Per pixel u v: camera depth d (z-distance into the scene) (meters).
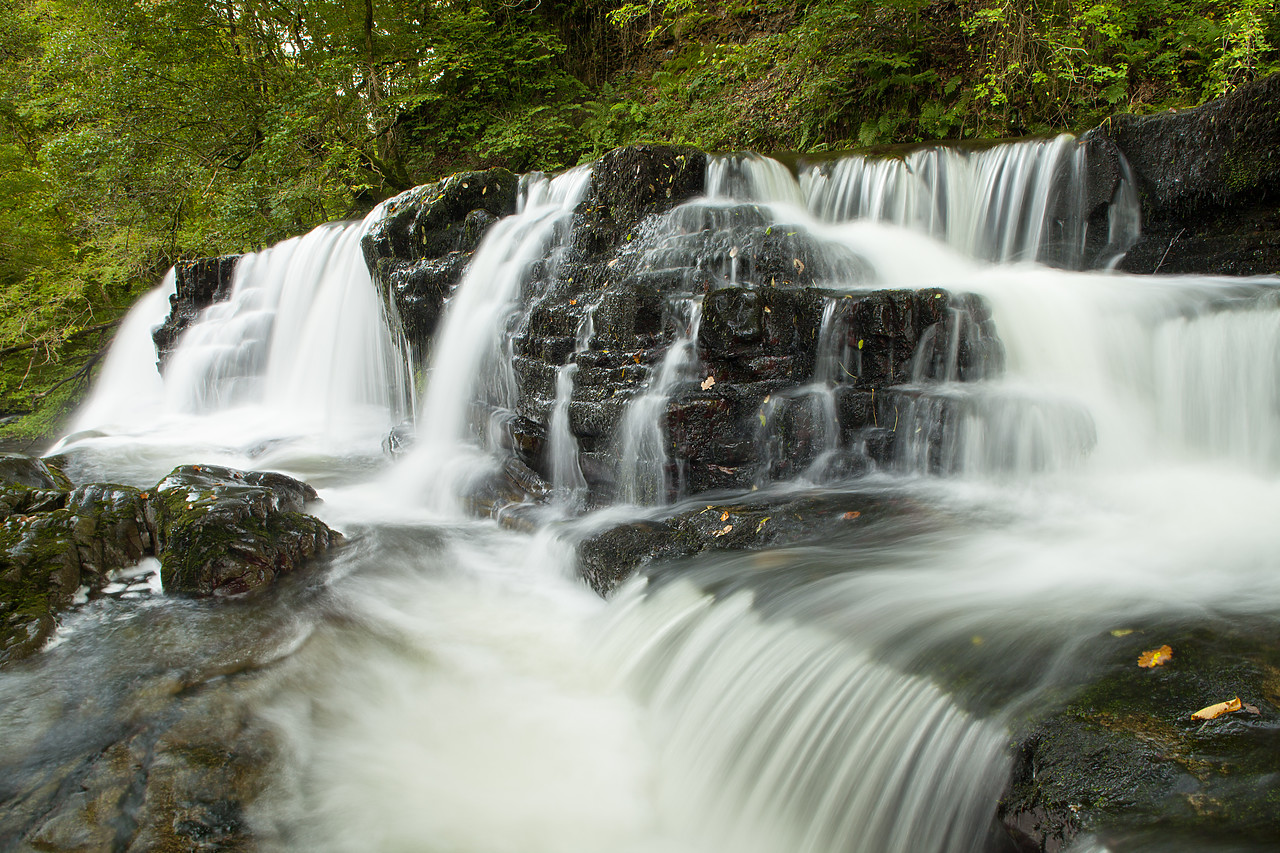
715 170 8.12
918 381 5.59
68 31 15.23
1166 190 7.10
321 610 4.81
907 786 2.83
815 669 3.41
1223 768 2.27
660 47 18.20
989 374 5.68
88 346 17.52
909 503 4.90
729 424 5.45
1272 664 2.70
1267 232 6.50
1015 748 2.56
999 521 4.61
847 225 8.18
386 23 17.17
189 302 13.41
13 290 16.80
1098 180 7.45
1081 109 10.64
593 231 7.54
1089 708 2.61
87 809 3.10
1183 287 5.91
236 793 3.29
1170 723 2.47
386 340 9.98
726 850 3.26
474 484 6.72
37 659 4.18
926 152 8.66
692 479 5.47
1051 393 5.36
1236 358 4.99
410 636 4.68
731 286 5.84
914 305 5.46
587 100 18.42
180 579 4.96
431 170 18.09
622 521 5.42
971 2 12.08
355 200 16.69
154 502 5.52
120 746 3.45
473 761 3.69
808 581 4.07
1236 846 2.04
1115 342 5.55
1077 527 4.45
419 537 6.07
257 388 11.78
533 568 5.60
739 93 14.94
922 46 12.39
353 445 9.30
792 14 14.42
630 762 3.72
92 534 5.20
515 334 7.27
